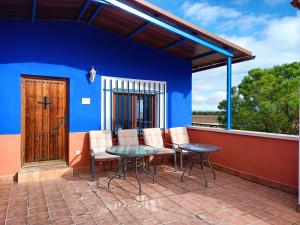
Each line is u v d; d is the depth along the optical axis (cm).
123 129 599
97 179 495
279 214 336
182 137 648
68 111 541
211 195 409
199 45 582
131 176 521
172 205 364
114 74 595
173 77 688
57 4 451
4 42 474
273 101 1092
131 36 591
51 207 353
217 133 588
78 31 548
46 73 511
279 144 441
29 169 493
